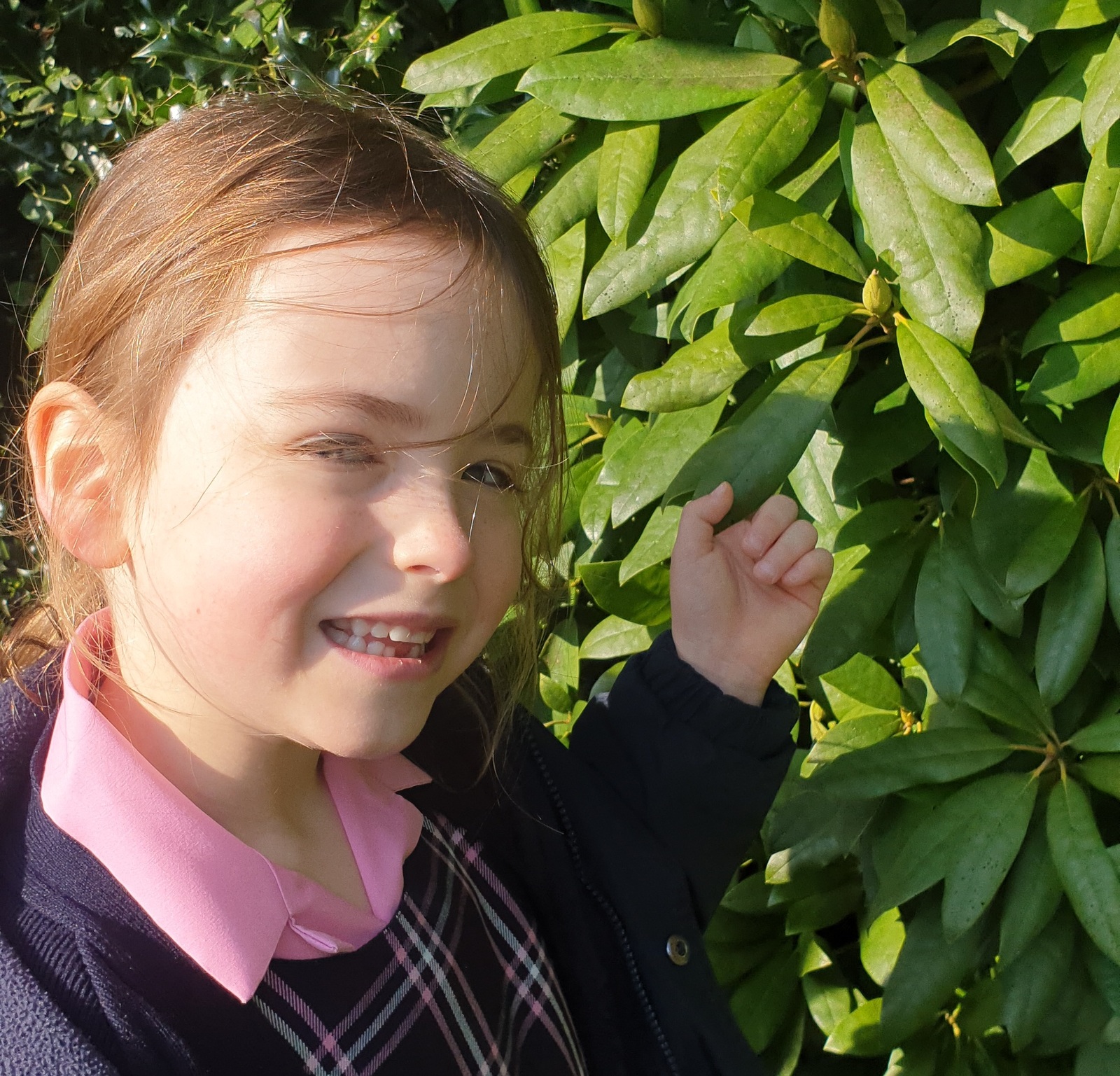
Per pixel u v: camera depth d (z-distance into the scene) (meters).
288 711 0.73
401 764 0.98
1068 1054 1.40
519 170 1.23
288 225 0.74
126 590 0.77
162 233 0.77
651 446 1.24
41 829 0.73
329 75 1.57
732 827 1.09
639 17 1.24
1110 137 1.07
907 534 1.29
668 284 1.29
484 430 0.77
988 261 1.12
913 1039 1.43
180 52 1.61
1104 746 1.22
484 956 0.92
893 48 1.19
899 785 1.25
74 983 0.67
